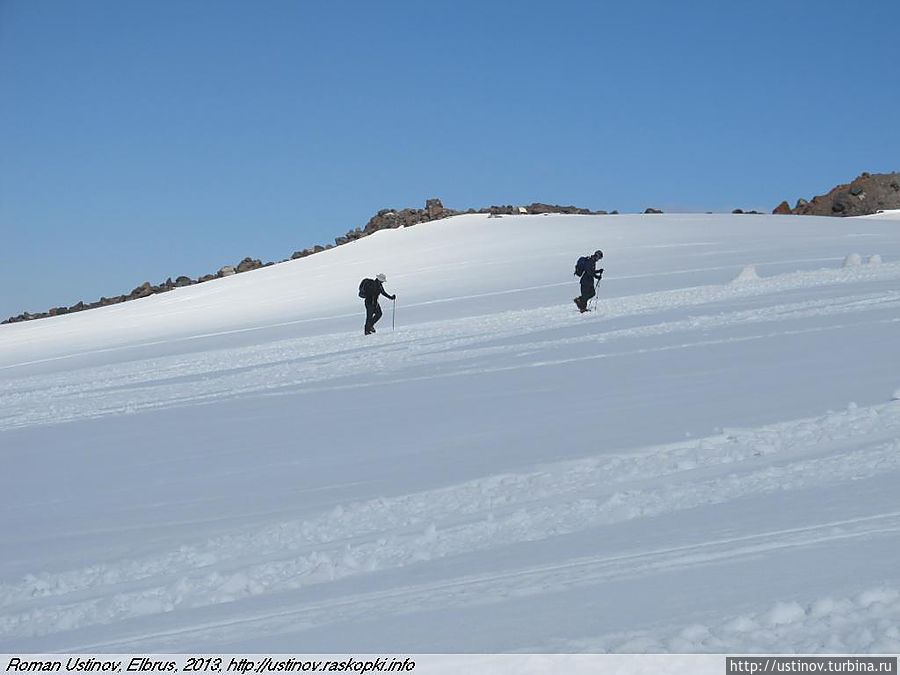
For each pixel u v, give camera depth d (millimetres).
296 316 41156
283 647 4715
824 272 26094
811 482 6703
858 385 10555
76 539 8172
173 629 5516
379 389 16000
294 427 12984
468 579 5547
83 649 5340
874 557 4781
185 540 7672
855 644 3785
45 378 30859
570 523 6578
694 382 12289
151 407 18234
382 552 6574
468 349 20016
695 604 4434
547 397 12680
